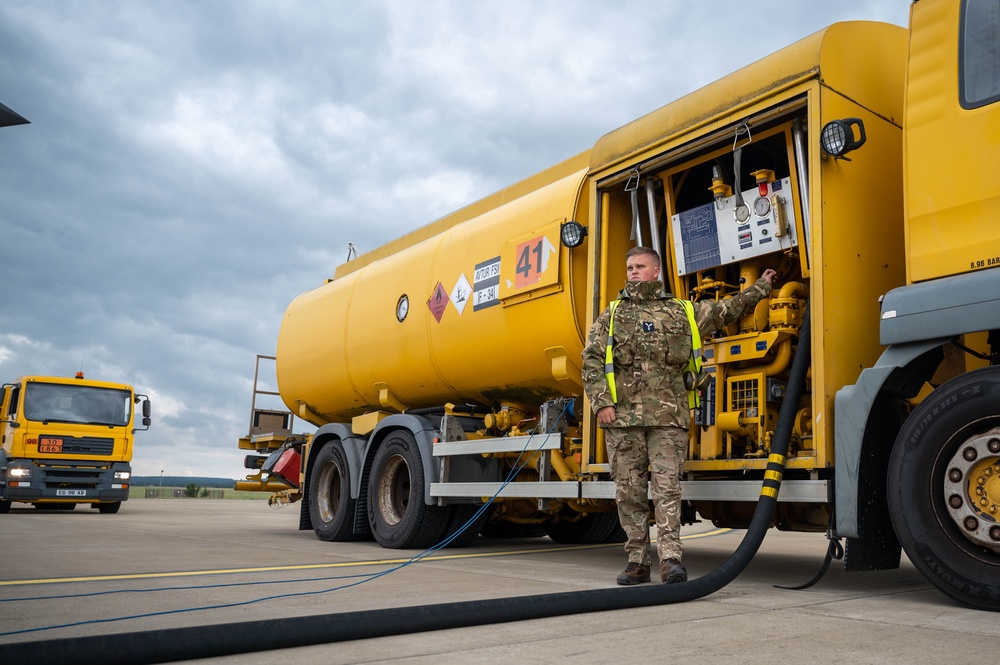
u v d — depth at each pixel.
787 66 4.44
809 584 4.09
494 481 6.89
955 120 3.79
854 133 4.39
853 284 4.27
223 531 9.38
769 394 4.57
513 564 5.63
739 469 4.50
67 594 3.81
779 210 4.55
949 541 3.52
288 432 10.98
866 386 3.88
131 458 15.77
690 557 6.56
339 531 7.96
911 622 3.08
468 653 2.52
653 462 4.27
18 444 14.72
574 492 5.40
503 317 6.63
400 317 7.93
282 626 2.59
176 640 2.39
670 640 2.72
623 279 5.71
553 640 2.73
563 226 5.87
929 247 3.81
